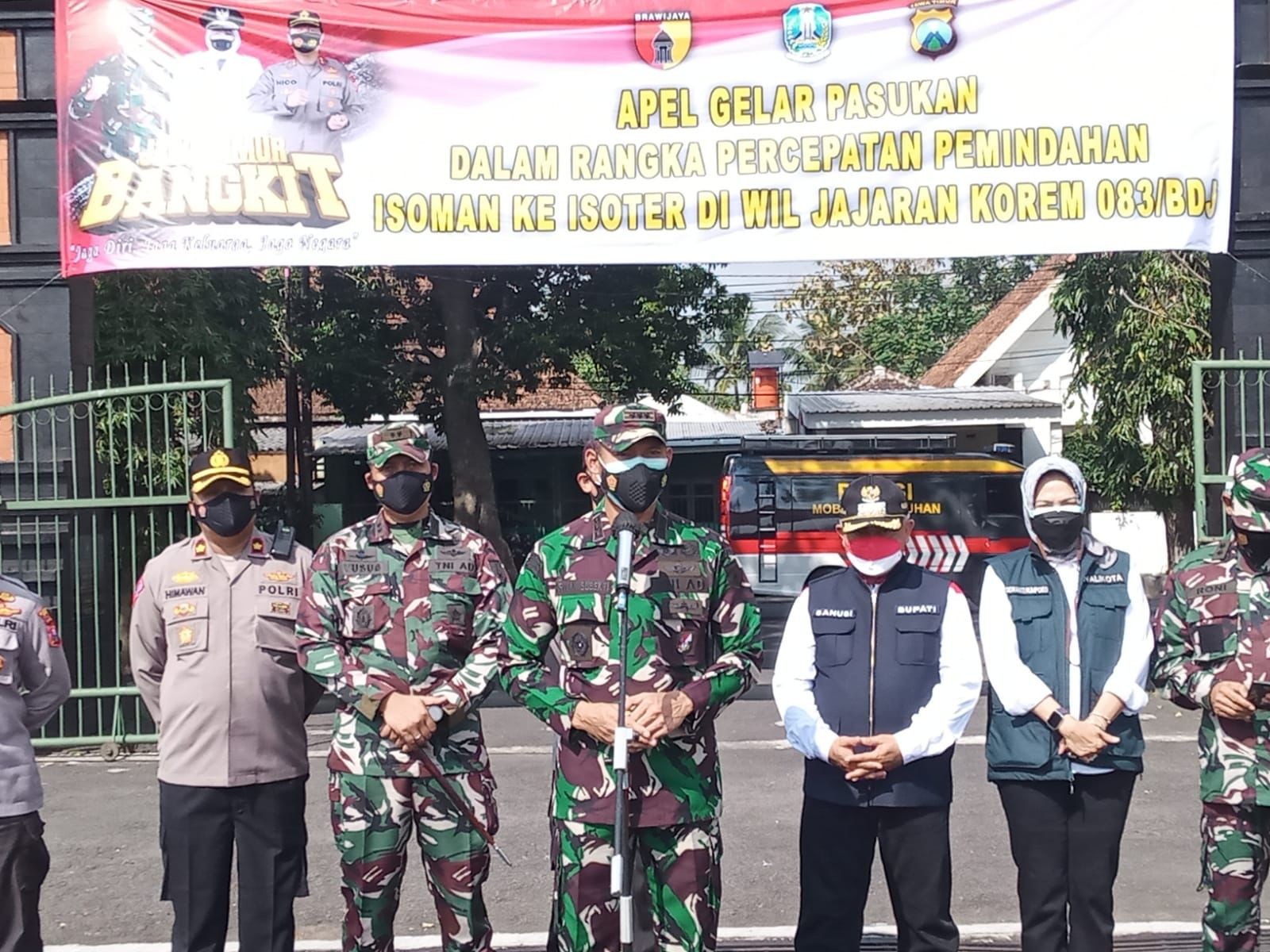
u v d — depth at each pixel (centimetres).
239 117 862
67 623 870
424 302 2109
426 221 872
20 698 397
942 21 859
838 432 2283
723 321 2145
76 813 716
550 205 872
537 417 2683
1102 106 858
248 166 862
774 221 868
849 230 866
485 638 406
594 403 2747
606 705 363
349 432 2670
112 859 626
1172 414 1375
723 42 866
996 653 414
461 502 2034
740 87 866
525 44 869
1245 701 388
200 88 861
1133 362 1352
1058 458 418
